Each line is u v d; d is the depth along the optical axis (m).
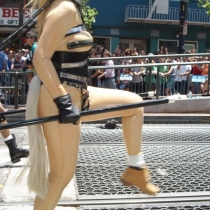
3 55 14.74
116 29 29.67
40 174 3.33
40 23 3.43
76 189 5.09
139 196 4.92
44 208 3.43
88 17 22.89
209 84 12.64
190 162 6.52
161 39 30.17
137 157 3.54
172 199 4.84
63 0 3.24
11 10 26.48
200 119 11.35
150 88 12.33
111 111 3.26
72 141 3.31
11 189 5.00
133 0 29.42
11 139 5.84
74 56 3.34
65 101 3.12
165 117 11.20
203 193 5.05
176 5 29.50
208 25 30.08
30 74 12.36
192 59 15.30
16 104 11.31
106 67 10.92
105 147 7.52
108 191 5.11
